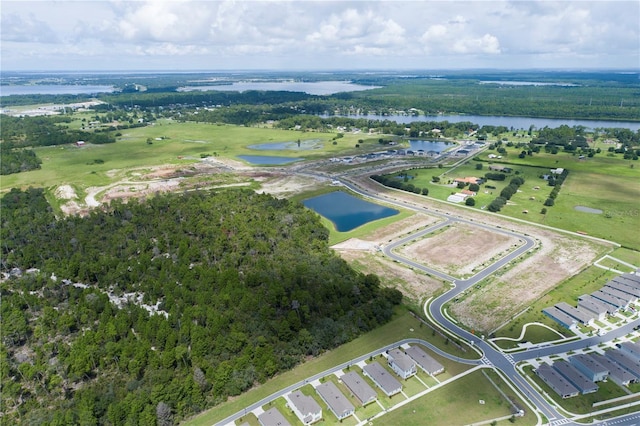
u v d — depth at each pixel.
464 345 117.62
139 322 121.44
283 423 91.19
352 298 136.25
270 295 132.75
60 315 128.88
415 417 94.12
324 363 111.56
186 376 104.25
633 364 106.25
